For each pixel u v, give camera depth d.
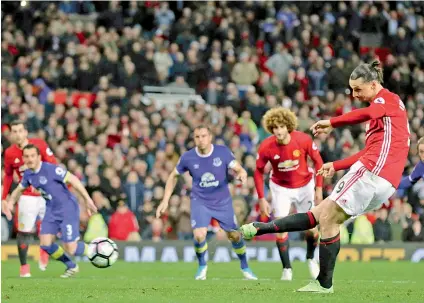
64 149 34.38
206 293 14.97
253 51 44.41
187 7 46.47
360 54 46.22
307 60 44.69
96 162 32.94
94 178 32.28
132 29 42.19
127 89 39.62
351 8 46.69
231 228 21.12
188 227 32.41
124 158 34.62
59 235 32.34
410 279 21.50
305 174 21.06
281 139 20.36
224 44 44.00
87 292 15.45
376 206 13.96
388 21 46.75
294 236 33.53
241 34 44.91
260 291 15.35
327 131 13.43
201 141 20.59
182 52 43.66
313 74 42.78
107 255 18.84
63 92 38.69
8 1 42.59
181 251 30.81
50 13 42.84
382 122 13.66
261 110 39.53
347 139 37.84
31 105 36.69
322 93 42.75
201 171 20.91
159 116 37.19
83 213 31.95
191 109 37.66
